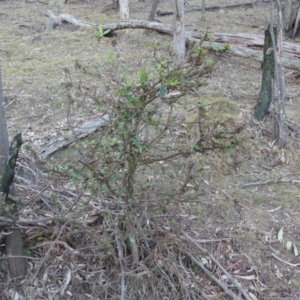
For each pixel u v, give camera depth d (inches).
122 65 214.4
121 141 90.5
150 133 146.9
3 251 109.0
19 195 117.0
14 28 311.4
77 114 170.1
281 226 126.3
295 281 112.7
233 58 234.8
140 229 103.3
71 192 121.4
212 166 143.6
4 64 230.8
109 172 93.6
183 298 105.8
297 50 222.1
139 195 107.7
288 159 152.9
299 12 274.1
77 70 210.2
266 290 110.3
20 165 132.7
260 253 118.1
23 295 106.1
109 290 107.6
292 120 174.2
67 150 147.8
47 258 103.2
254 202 134.3
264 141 158.9
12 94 190.5
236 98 191.3
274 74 166.4
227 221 126.2
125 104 86.9
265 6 389.4
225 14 357.4
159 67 85.4
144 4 402.0
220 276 111.4
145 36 267.1
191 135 145.6
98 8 381.1
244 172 145.6
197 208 128.7
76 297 107.1
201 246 117.3
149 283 106.5
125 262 106.1
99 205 117.0
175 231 115.2
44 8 385.4
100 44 257.0
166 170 138.6
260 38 236.5
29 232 113.3
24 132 161.9
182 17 213.6
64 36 276.7
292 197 137.1
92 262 111.4
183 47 217.8
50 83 197.8
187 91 89.4
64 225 101.0
